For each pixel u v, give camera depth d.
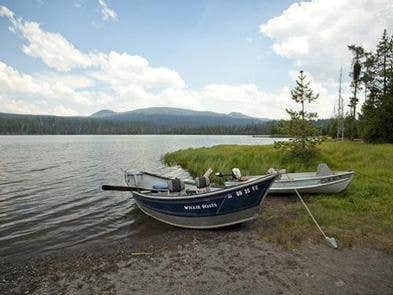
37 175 27.03
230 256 8.58
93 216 14.03
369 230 10.05
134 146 76.81
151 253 9.09
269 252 8.74
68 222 13.13
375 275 7.33
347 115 64.50
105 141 111.31
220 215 10.70
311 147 23.81
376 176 17.64
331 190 14.74
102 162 38.16
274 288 6.84
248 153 28.59
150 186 16.77
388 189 14.53
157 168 31.58
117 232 11.70
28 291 7.06
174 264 8.21
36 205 16.17
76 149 64.06
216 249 9.15
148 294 6.73
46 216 14.06
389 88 40.81
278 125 24.41
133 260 8.60
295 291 6.71
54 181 23.92
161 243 10.00
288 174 16.78
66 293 6.88
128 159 42.19
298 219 11.44
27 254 9.55
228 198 10.42
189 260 8.44
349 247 8.91
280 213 12.41
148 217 13.70
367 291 6.65
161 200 12.02
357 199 13.46
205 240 10.06
